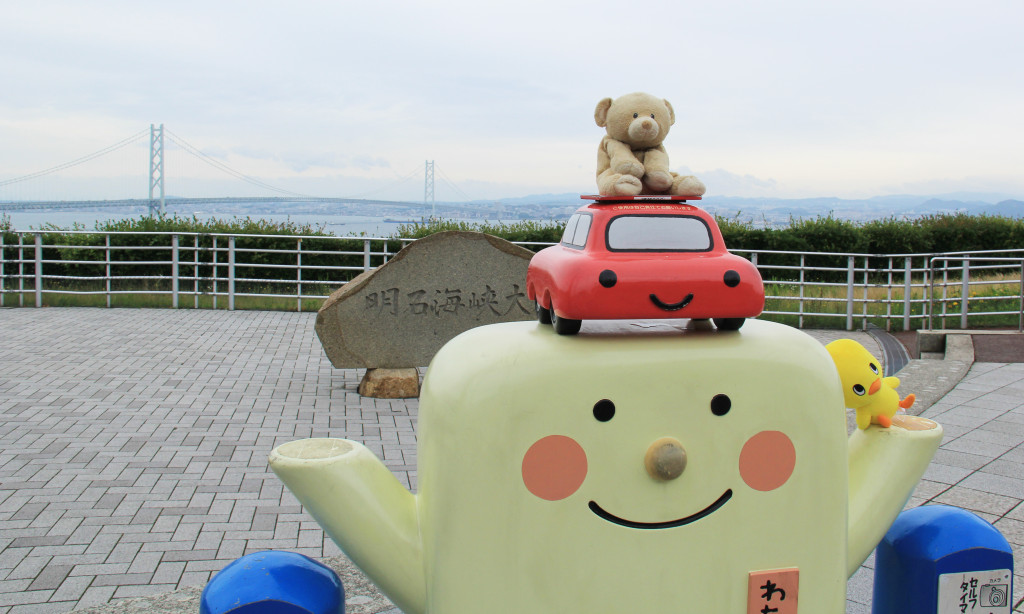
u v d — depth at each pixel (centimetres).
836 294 1656
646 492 212
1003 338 1009
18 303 1425
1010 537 452
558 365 208
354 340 789
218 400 773
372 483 228
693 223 222
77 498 513
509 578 209
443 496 211
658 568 213
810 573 224
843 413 228
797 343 226
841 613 229
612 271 205
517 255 798
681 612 216
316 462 222
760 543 219
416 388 801
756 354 218
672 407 212
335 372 911
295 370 917
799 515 222
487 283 798
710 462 215
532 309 809
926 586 262
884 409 260
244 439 649
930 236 1891
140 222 1681
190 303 1446
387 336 794
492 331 231
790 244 1789
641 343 215
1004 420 694
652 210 222
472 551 209
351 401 780
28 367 901
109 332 1139
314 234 1677
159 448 620
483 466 207
